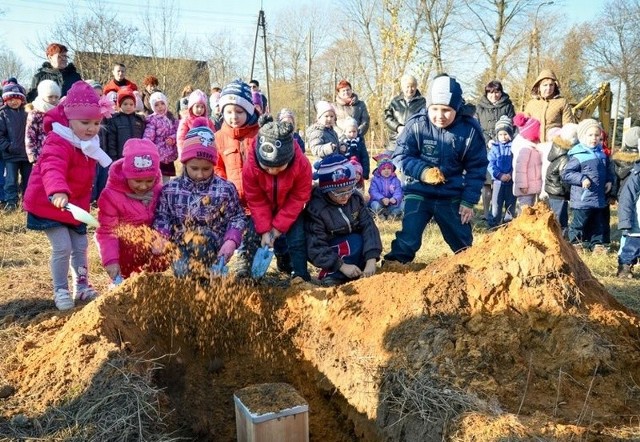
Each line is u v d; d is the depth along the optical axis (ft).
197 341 12.57
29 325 13.16
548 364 9.33
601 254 22.99
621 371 9.22
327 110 24.63
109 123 28.04
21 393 10.03
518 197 27.76
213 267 13.24
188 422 10.46
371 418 9.73
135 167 13.29
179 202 13.66
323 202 14.87
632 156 26.73
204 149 13.34
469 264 11.10
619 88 116.98
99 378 9.75
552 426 7.87
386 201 31.32
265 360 12.50
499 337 9.64
